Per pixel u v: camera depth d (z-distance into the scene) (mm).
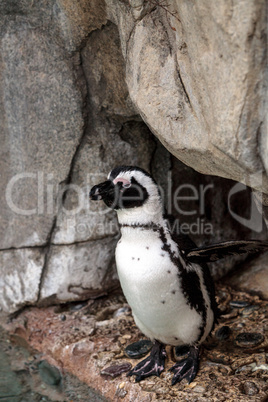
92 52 4223
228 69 2689
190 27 2844
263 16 2479
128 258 3525
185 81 3102
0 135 4742
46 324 4750
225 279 5281
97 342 4332
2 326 4984
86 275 4969
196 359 3777
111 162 4746
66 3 3982
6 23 4332
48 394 3990
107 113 4543
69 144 4594
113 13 3670
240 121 2729
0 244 5043
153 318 3625
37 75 4418
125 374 3875
